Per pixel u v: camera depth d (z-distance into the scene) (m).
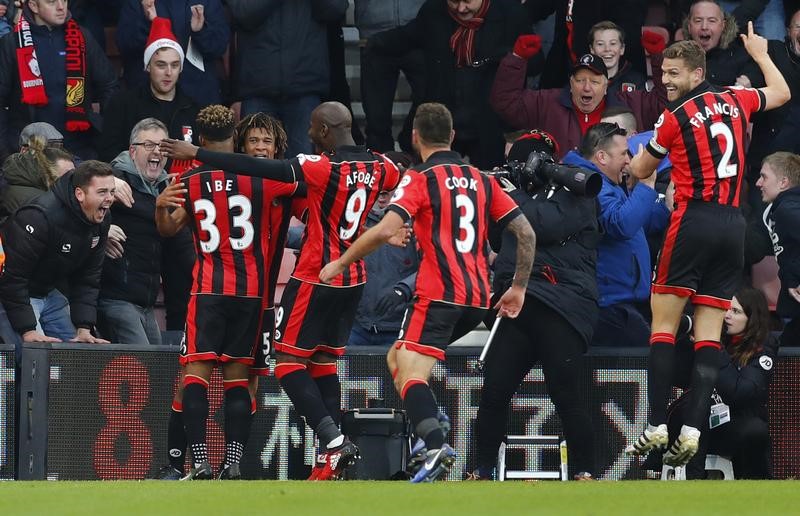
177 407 24.78
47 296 27.50
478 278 20.83
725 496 17.03
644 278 26.52
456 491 17.84
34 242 26.48
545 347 24.05
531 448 26.25
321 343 23.39
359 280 23.25
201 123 23.64
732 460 26.06
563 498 16.64
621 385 26.41
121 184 28.20
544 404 26.33
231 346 23.64
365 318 27.64
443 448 19.88
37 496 17.61
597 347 26.45
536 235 24.02
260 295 23.62
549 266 24.12
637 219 25.28
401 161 27.86
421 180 20.59
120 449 26.50
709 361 22.19
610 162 25.59
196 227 23.48
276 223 24.02
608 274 26.41
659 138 22.38
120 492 18.11
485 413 24.39
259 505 15.77
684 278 22.20
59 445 26.39
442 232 20.66
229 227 23.31
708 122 22.09
